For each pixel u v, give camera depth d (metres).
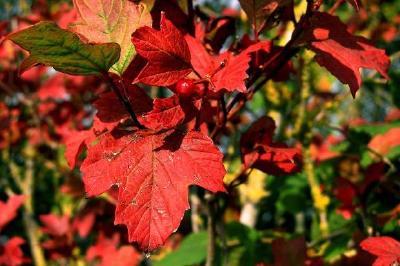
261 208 0.77
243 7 0.34
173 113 0.31
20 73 0.30
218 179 0.30
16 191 1.04
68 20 0.53
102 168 0.31
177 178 0.30
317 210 0.63
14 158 1.04
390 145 0.61
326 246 0.55
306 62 0.56
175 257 0.56
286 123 0.66
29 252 1.02
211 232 0.42
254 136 0.38
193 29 0.39
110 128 0.33
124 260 0.64
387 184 0.55
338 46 0.34
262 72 0.35
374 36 0.77
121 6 0.33
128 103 0.32
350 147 0.67
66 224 0.76
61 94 0.76
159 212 0.29
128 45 0.32
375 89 0.85
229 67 0.31
